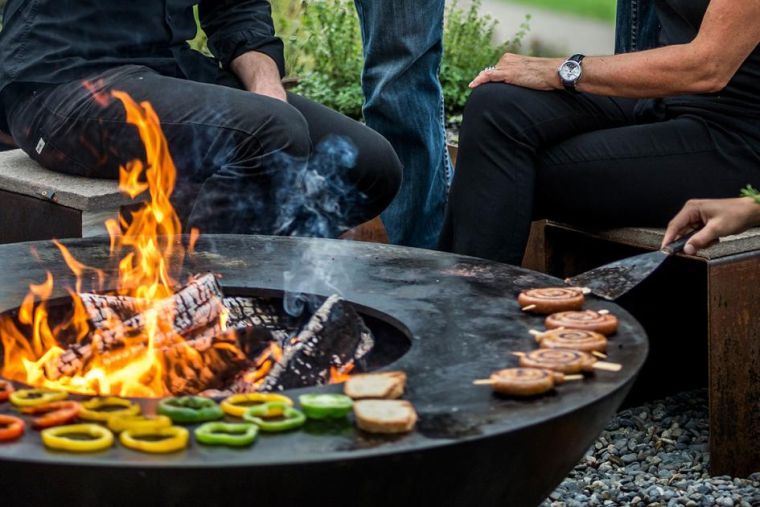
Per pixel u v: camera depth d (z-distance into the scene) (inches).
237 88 160.1
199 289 99.2
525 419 72.1
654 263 106.8
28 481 67.0
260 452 67.0
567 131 136.5
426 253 112.8
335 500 68.3
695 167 130.7
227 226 141.9
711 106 131.9
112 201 135.6
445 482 70.8
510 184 134.9
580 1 510.0
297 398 76.2
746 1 122.4
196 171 140.9
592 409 75.7
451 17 287.4
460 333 89.2
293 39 257.4
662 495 116.4
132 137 137.6
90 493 66.8
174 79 142.3
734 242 118.4
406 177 173.6
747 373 122.3
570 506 115.3
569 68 133.1
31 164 149.1
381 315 95.0
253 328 94.5
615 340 86.8
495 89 135.5
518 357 83.7
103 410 73.3
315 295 100.6
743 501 115.9
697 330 146.0
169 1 150.6
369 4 164.4
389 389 75.3
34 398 73.6
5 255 109.1
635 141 132.2
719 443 122.2
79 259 109.1
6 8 146.8
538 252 151.9
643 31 155.9
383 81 166.7
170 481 65.5
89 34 144.9
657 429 134.9
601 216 134.7
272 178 141.0
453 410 73.8
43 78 141.9
